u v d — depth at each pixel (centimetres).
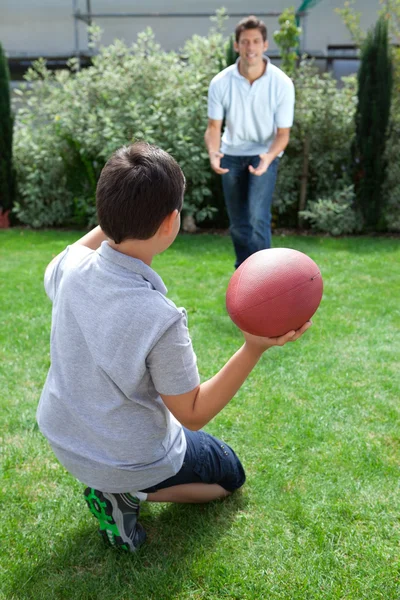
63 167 751
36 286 474
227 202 479
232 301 162
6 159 757
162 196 145
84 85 744
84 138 702
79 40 1108
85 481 173
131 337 148
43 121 776
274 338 160
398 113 710
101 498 177
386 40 666
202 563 181
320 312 413
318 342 357
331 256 588
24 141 771
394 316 406
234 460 208
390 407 277
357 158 696
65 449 169
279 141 443
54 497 215
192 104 714
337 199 707
